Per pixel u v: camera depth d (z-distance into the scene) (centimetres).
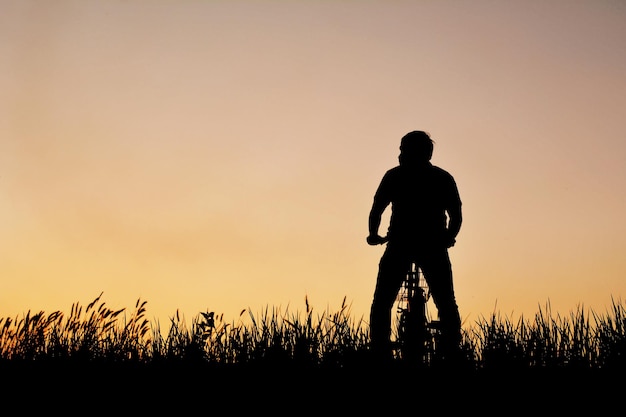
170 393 565
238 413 545
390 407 537
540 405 533
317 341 594
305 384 559
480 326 623
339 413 536
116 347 629
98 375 588
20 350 628
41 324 644
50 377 585
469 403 537
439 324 623
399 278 728
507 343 585
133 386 577
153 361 602
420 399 543
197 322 618
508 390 544
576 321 613
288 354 582
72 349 622
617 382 546
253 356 587
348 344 590
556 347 588
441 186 739
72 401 557
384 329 627
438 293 716
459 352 590
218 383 570
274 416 539
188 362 587
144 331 646
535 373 560
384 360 584
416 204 735
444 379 563
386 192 752
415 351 603
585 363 571
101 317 650
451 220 736
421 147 753
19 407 554
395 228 736
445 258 724
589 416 521
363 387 555
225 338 618
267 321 617
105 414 548
